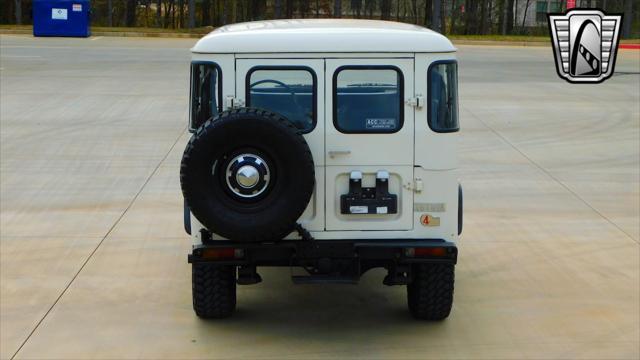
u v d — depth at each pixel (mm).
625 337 6359
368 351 6016
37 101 16422
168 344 6121
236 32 5973
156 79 19422
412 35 5875
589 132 14734
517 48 30922
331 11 43375
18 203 10094
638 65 24812
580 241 8930
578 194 10906
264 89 5922
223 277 6289
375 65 5879
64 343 6133
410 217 6027
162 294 7195
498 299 7152
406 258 5926
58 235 8891
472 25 41594
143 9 44344
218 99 5918
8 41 28516
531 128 14977
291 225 5734
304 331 6398
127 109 15820
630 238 9062
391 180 5996
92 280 7535
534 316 6770
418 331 6406
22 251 8344
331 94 5895
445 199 6016
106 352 5973
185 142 13344
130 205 10094
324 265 5938
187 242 8711
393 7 44906
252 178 5629
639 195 10891
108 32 32625
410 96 5910
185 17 44625
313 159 5891
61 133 13781
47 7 30812
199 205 5660
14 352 5957
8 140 13242
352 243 5938
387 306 6988
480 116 15984
